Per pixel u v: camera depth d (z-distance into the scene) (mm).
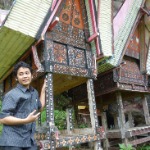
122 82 7980
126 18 8602
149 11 9094
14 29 4699
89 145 8844
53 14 5270
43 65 5172
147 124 9516
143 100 9820
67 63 5617
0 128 6613
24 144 2854
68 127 7336
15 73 3154
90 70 6086
